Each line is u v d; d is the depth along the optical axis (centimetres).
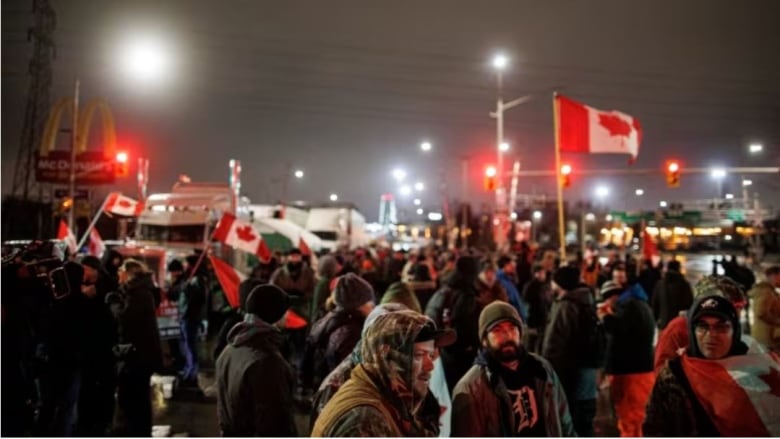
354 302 509
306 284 1081
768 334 409
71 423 585
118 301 639
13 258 538
